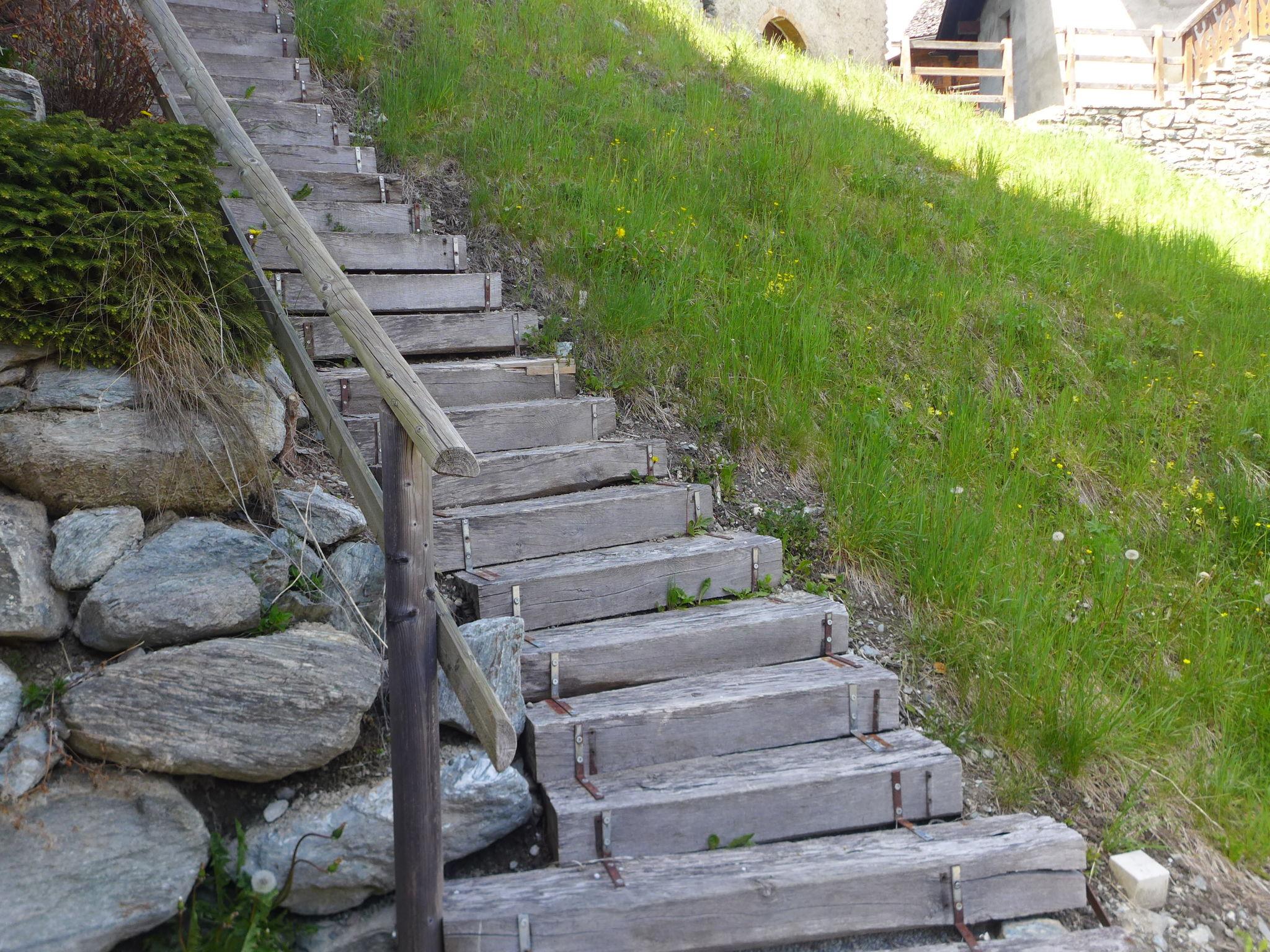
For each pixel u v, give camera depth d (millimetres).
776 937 2504
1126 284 6496
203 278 3199
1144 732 3402
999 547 4047
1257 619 4070
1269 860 3072
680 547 3709
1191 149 11461
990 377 5258
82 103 4066
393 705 2287
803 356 4812
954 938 2648
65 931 2227
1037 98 15312
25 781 2318
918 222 6508
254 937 2320
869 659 3586
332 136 5707
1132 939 2617
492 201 5477
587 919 2391
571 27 8211
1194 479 4840
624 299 4879
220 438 3000
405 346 4496
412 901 2307
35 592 2561
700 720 3016
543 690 3072
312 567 3049
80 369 2879
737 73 8820
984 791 3131
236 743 2496
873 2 16141
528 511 3580
